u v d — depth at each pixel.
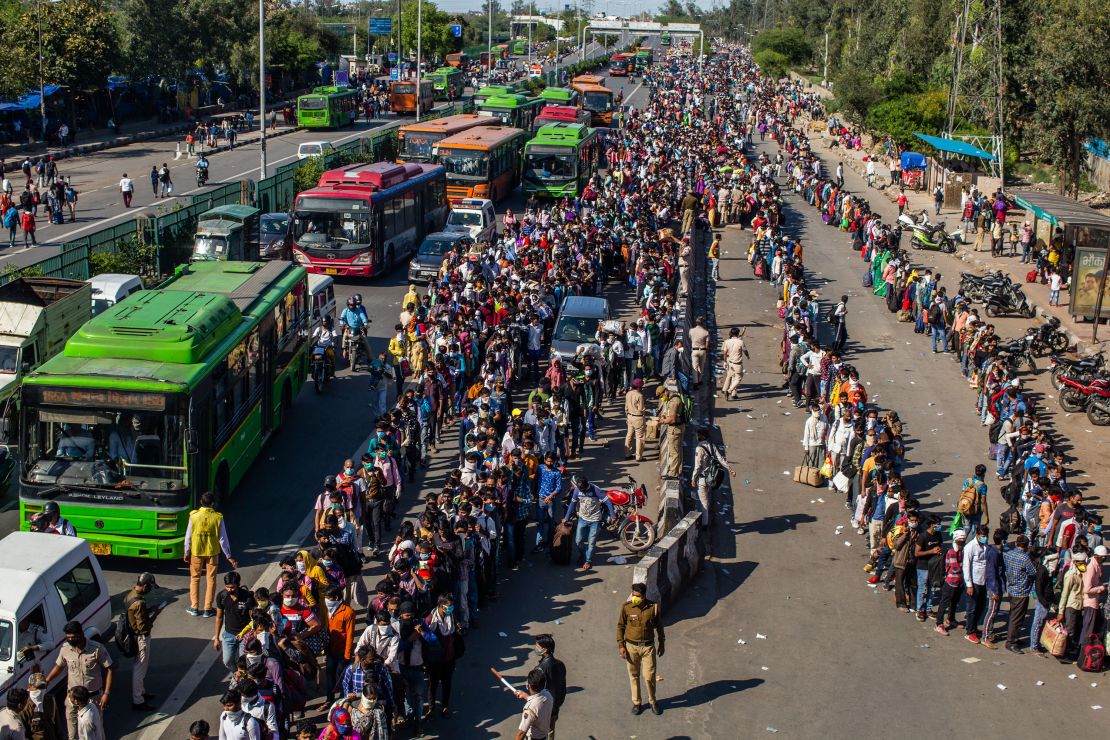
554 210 44.69
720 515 21.16
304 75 105.31
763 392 29.16
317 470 21.91
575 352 27.11
